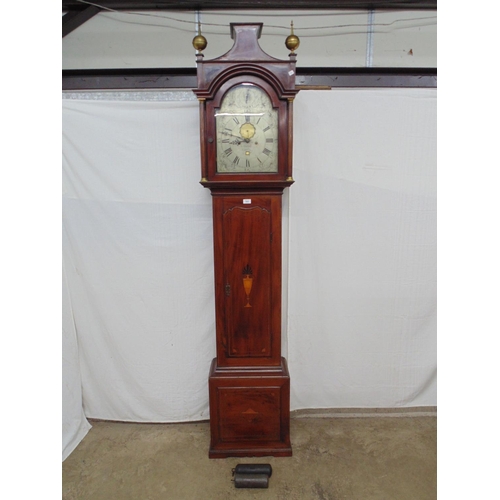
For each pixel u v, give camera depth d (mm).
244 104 1603
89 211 1985
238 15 2068
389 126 1945
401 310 2107
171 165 1960
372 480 1742
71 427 2027
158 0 1990
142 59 2100
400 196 2004
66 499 1657
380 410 2197
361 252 2051
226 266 1771
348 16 2072
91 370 2131
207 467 1830
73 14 2031
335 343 2137
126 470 1817
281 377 1815
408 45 2102
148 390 2145
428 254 2059
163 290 2062
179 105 1912
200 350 2117
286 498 1652
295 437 2027
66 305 2027
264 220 1734
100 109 1911
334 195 1994
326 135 1943
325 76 2104
